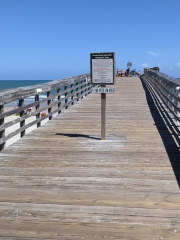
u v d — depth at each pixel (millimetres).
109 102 11898
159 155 4992
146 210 3152
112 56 5688
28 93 6500
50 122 8055
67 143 5836
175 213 3080
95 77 5809
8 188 3746
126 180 3957
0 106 5160
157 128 7031
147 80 19750
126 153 5125
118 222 2932
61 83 9438
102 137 6027
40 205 3295
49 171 4324
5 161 4781
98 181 3938
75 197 3479
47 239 2686
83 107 10742
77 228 2844
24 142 5945
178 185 3779
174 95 6613
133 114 9039
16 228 2855
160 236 2695
